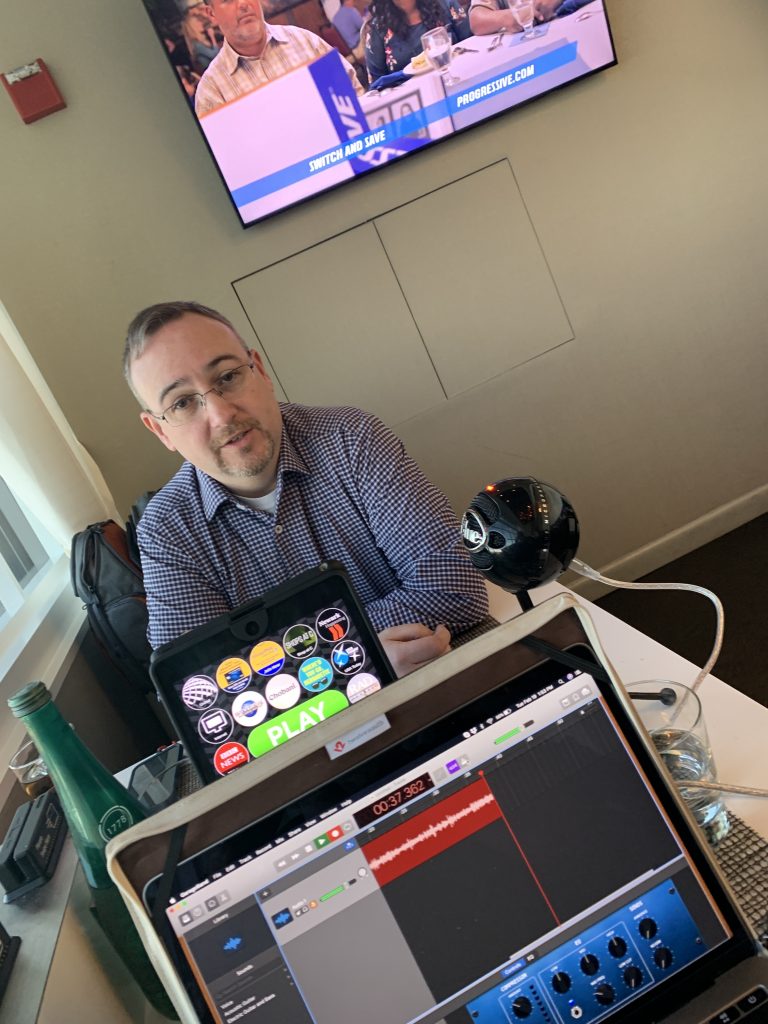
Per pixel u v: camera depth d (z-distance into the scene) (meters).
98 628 2.21
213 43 2.36
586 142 2.76
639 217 2.85
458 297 2.77
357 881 0.61
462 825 0.62
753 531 3.10
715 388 3.04
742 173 2.90
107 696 2.31
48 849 0.92
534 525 0.86
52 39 2.42
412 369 2.79
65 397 2.64
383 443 1.58
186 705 0.92
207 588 1.53
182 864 0.59
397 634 1.33
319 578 0.94
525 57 2.59
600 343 2.91
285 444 1.53
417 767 0.62
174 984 0.58
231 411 1.41
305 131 2.50
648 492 3.07
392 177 2.65
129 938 0.80
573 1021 0.60
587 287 2.86
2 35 2.40
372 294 2.71
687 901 0.62
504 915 0.61
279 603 0.94
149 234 2.58
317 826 0.61
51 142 2.48
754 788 0.77
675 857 0.63
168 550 1.53
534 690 0.64
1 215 2.51
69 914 0.83
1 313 2.55
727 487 3.14
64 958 0.77
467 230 2.73
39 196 2.52
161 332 1.39
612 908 0.62
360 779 0.61
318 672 0.94
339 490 1.55
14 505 2.69
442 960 0.60
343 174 2.57
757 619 2.55
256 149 2.48
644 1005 0.61
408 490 1.53
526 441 2.92
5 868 0.87
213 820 0.60
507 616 1.42
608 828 0.63
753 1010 0.59
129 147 2.52
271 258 2.64
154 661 0.91
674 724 0.79
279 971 0.59
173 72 2.41
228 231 2.61
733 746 0.88
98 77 2.46
